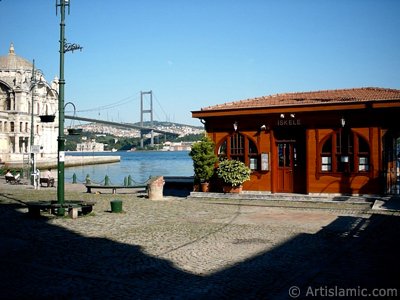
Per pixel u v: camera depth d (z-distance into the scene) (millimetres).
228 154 22078
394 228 13023
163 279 8047
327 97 21875
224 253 10008
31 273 8383
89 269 8695
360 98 19922
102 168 78375
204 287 7586
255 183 21422
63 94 15617
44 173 33750
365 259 9461
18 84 95312
